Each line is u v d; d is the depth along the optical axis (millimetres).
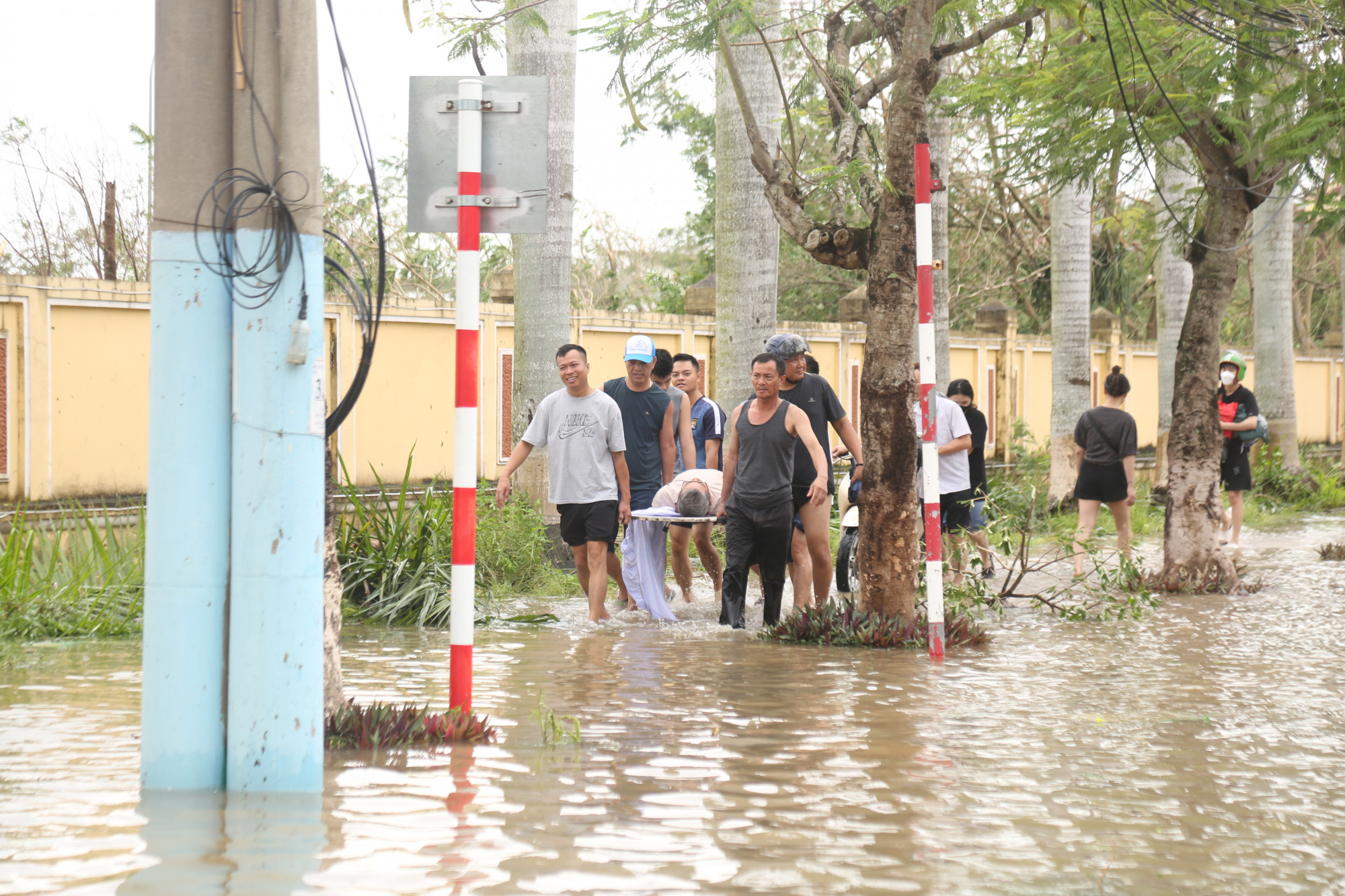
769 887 5535
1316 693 10711
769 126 21453
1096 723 9422
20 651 11961
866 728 9102
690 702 10000
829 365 30875
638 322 26172
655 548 15703
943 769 7902
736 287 21922
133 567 14672
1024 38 16594
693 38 14469
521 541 18094
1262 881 5836
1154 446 42750
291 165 6965
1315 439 50125
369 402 22547
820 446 14414
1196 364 18438
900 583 13766
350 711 8516
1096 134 17266
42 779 7188
